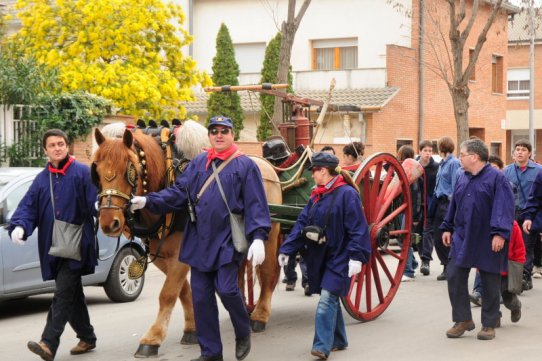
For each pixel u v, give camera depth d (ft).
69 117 48.55
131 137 21.33
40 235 22.36
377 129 81.56
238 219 21.34
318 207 22.86
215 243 21.13
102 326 28.07
